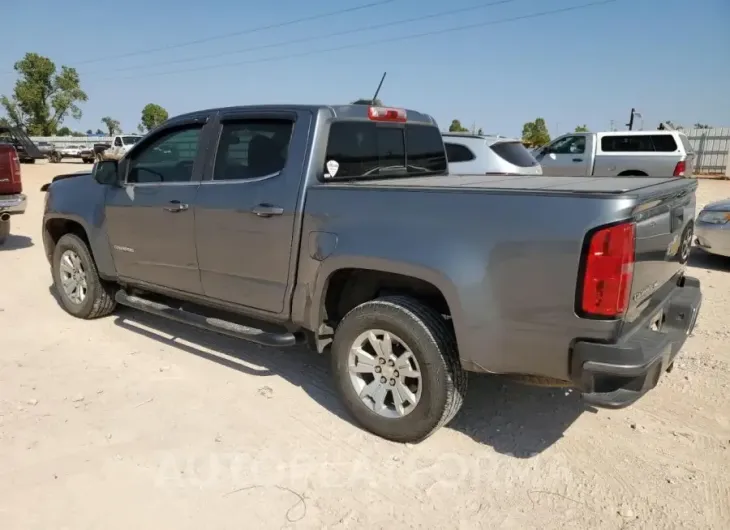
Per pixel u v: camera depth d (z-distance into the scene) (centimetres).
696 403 414
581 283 285
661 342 304
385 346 359
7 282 725
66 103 6862
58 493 311
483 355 320
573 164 1670
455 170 980
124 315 594
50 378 446
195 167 448
